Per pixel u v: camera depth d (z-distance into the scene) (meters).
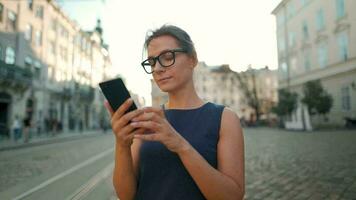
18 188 6.77
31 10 30.69
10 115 27.25
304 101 27.48
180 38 1.56
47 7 34.50
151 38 1.59
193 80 1.64
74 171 8.92
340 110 26.39
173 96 1.62
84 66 51.16
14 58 27.47
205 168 1.31
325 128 27.38
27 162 11.29
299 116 29.05
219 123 1.51
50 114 36.53
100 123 57.06
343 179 6.41
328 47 27.80
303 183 6.20
